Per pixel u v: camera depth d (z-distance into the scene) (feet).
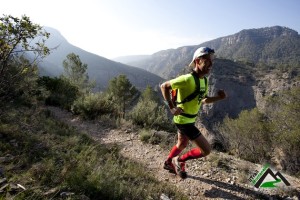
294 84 397.19
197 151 14.03
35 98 27.61
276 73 456.04
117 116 29.45
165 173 15.88
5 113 18.39
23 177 10.75
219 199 13.10
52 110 29.78
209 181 15.01
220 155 19.72
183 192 13.52
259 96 415.23
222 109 400.88
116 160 15.96
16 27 13.46
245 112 89.40
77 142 17.08
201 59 12.09
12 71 15.47
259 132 74.90
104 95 32.37
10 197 8.98
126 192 11.63
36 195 9.44
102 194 10.87
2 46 13.37
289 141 62.95
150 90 137.39
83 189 10.66
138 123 26.99
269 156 59.72
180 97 12.60
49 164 11.85
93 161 13.93
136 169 15.06
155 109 28.78
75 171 11.67
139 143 21.26
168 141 21.71
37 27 14.25
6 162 12.01
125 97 93.09
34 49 14.65
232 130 79.71
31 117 20.90
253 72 479.82
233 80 435.12
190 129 12.98
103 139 21.83
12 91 17.76
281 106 87.30
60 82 42.75
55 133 18.57
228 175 15.99
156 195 12.50
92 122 26.63
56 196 9.87
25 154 13.01
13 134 15.52
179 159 14.96
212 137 27.81
